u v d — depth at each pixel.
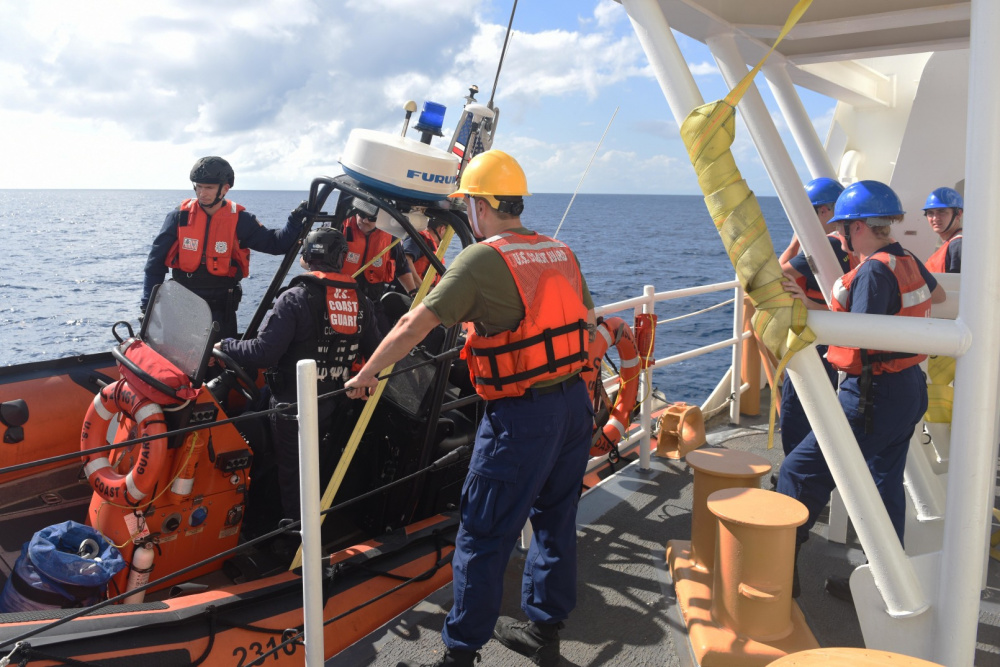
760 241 2.09
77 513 3.40
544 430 2.19
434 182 3.22
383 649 2.56
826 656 1.44
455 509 3.86
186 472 2.92
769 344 2.12
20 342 21.52
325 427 3.34
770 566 2.38
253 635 2.59
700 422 4.78
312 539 1.96
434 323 2.08
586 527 3.55
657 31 2.19
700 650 2.41
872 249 2.88
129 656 2.26
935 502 3.27
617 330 3.72
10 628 2.13
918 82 5.78
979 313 1.94
